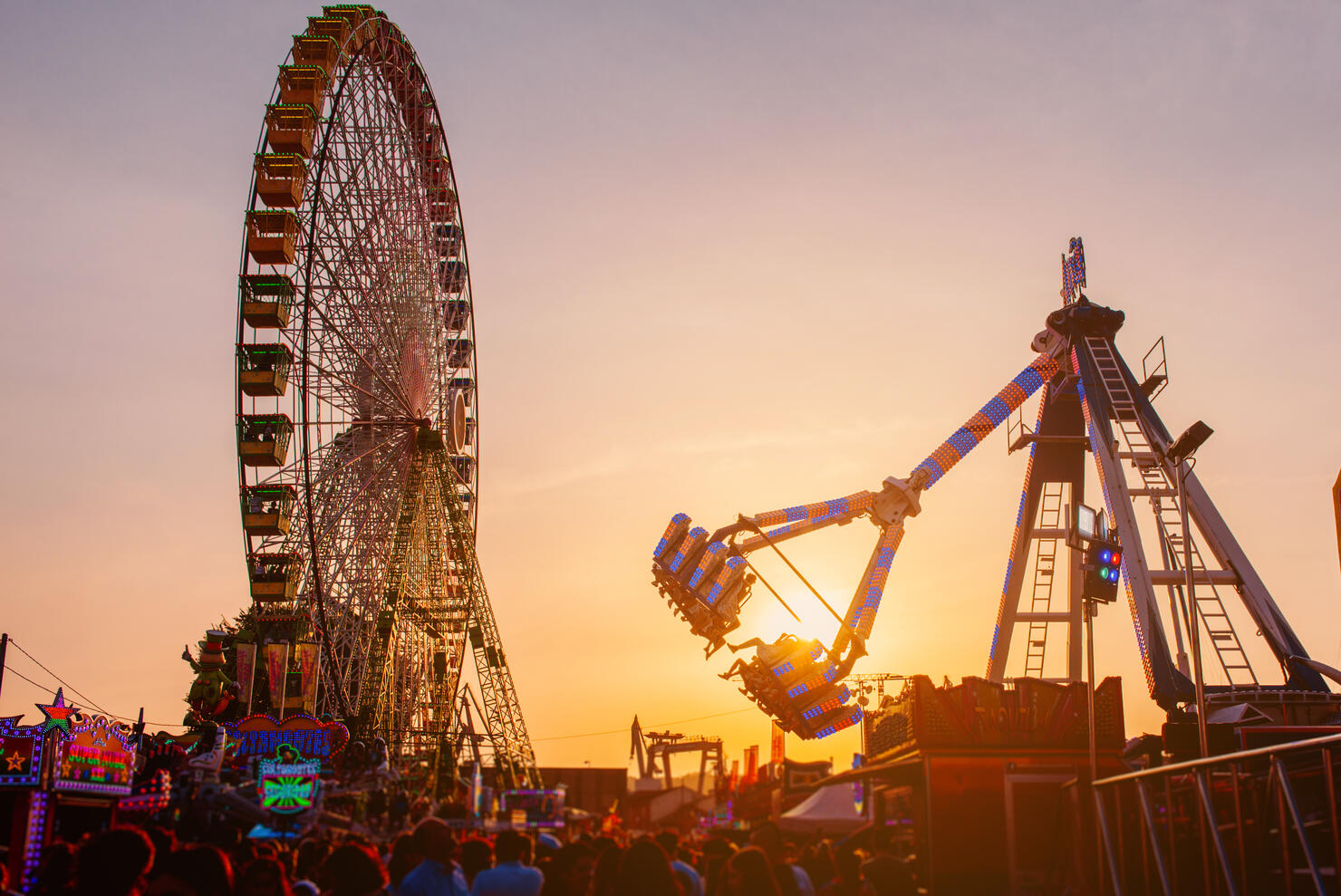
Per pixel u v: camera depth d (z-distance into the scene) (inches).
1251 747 1628.9
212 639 2844.5
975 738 1524.4
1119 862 1168.2
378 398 2802.7
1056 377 3398.1
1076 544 1273.4
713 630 3213.6
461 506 3139.8
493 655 3193.9
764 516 3262.8
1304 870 956.6
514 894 552.4
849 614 3243.1
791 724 3048.7
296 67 2657.5
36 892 478.9
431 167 3181.6
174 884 417.4
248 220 2613.2
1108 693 1549.0
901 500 3307.1
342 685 2652.6
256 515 2687.0
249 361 2706.7
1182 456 1302.9
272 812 911.7
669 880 473.4
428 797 1005.2
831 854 848.3
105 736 1167.0
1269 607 2746.1
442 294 3284.9
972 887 1476.4
